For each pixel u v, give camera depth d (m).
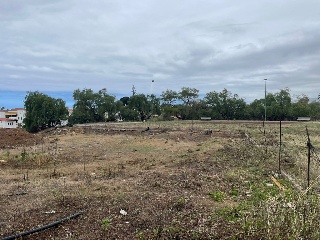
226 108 41.94
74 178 8.48
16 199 6.47
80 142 16.61
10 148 14.89
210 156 11.23
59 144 15.91
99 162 11.02
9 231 4.90
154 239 4.57
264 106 39.66
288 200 5.23
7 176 8.81
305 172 7.70
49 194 6.79
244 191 6.87
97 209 5.80
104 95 42.34
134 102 44.50
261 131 18.53
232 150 12.06
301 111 38.75
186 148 13.73
